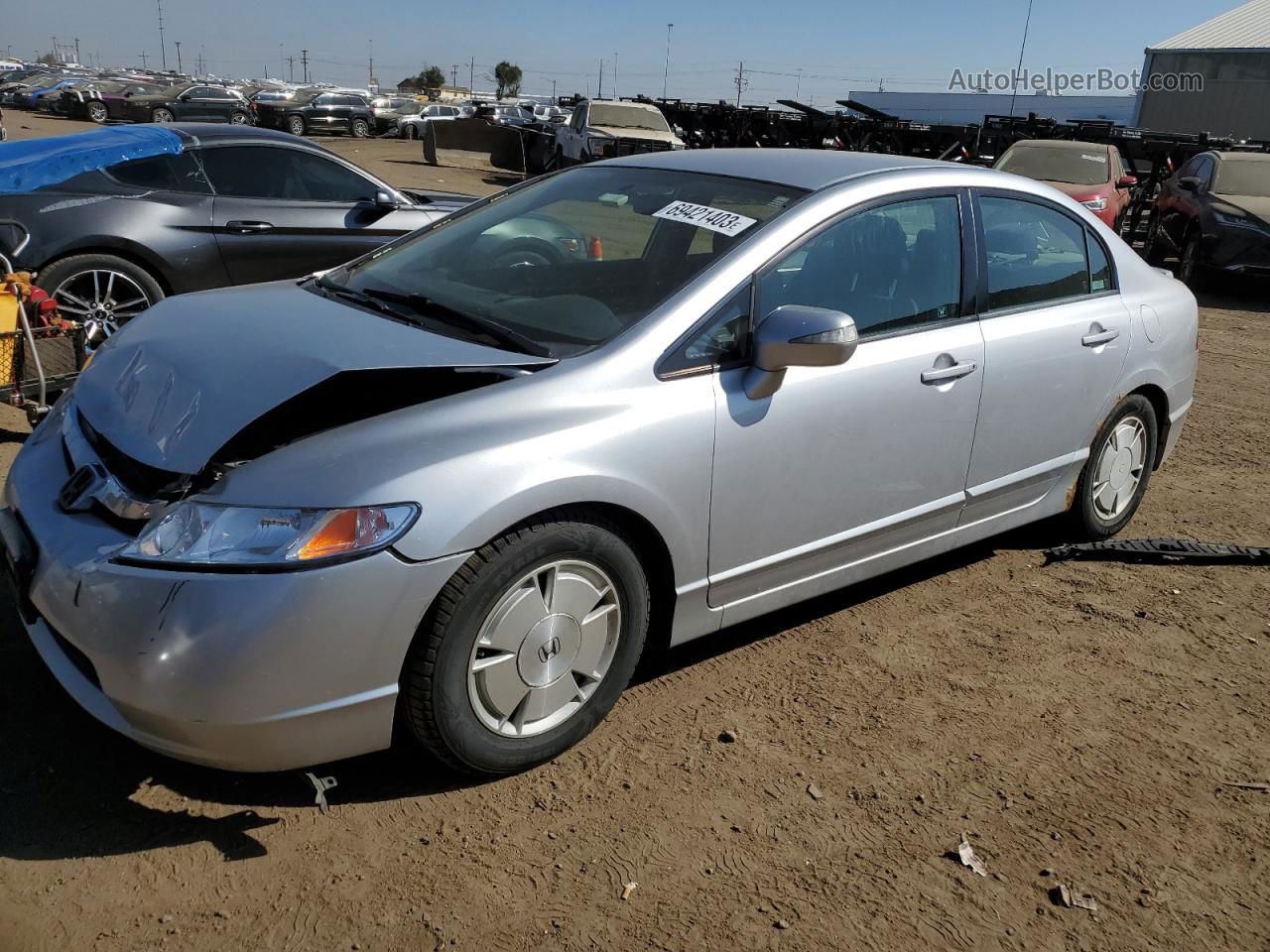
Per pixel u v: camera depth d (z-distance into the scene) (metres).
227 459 2.51
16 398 4.54
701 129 28.66
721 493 2.95
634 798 2.73
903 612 3.89
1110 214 13.06
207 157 6.22
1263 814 2.83
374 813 2.61
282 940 2.21
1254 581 4.33
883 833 2.66
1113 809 2.81
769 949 2.27
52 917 2.22
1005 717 3.22
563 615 2.71
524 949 2.23
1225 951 2.36
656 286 3.03
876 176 3.46
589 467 2.62
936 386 3.45
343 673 2.37
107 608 2.32
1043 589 4.16
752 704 3.20
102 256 5.81
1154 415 4.55
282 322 3.06
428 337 2.90
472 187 21.30
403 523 2.36
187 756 2.38
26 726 2.83
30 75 51.34
